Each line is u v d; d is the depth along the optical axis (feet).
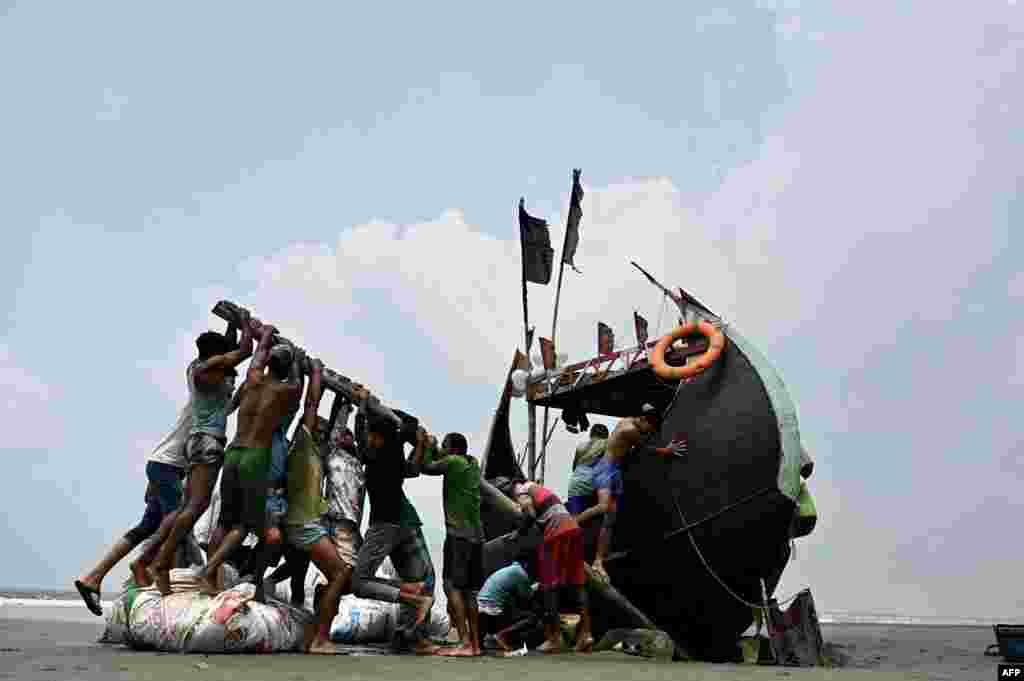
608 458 40.63
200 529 37.52
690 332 40.75
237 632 27.45
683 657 36.35
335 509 35.94
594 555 42.09
